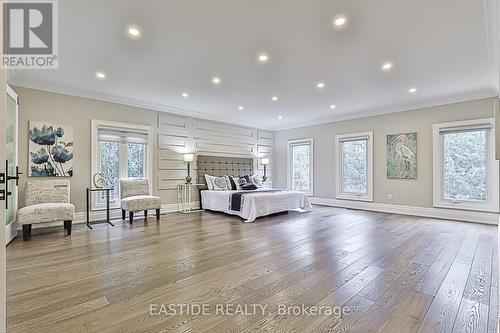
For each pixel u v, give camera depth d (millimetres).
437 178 4977
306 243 3289
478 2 2105
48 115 4242
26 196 3732
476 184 4625
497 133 2082
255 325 1562
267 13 2275
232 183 6250
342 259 2693
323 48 2926
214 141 6570
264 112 6129
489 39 2691
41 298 1873
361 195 6062
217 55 3107
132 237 3564
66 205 3670
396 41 2760
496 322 1582
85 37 2672
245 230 4008
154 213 5438
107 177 4934
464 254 2850
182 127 5961
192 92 4578
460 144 4805
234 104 5418
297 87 4289
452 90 4406
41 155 4164
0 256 1088
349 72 3639
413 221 4668
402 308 1749
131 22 2406
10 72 3625
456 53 3031
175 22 2412
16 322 1578
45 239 3445
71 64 3369
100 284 2102
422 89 4359
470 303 1812
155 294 1941
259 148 7617
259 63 3342
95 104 4723
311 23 2428
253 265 2523
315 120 6949
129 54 3080
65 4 2129
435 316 1651
